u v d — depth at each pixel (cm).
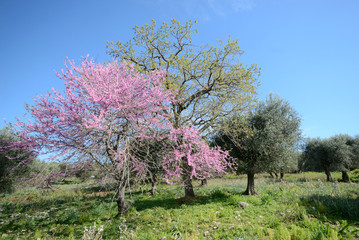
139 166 698
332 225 547
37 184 651
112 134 648
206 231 556
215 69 1062
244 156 1126
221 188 1349
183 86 1054
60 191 1614
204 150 759
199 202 921
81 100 645
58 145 614
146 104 680
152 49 1113
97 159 687
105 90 624
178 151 731
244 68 1012
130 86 657
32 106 630
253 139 1066
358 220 591
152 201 1034
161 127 724
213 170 829
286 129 1168
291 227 529
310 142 2319
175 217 700
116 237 565
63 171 653
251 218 650
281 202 838
